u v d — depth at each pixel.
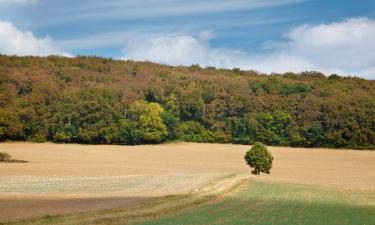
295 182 65.19
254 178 64.88
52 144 119.06
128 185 51.75
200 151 114.56
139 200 38.03
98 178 60.19
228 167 91.00
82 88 131.25
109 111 124.50
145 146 121.25
